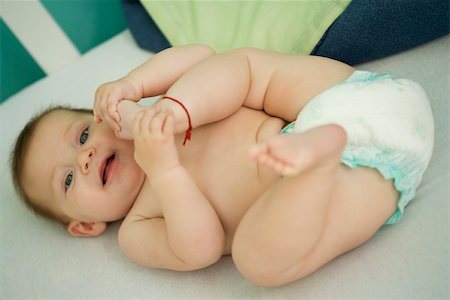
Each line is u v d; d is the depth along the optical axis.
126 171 1.00
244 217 0.79
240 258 0.77
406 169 0.81
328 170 0.66
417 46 1.09
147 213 0.97
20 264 1.04
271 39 1.22
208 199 0.91
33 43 1.39
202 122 0.93
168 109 0.86
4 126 1.33
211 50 1.08
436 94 1.01
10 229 1.11
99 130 1.01
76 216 1.04
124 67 1.41
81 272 1.01
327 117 0.82
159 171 0.82
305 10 1.16
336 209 0.76
